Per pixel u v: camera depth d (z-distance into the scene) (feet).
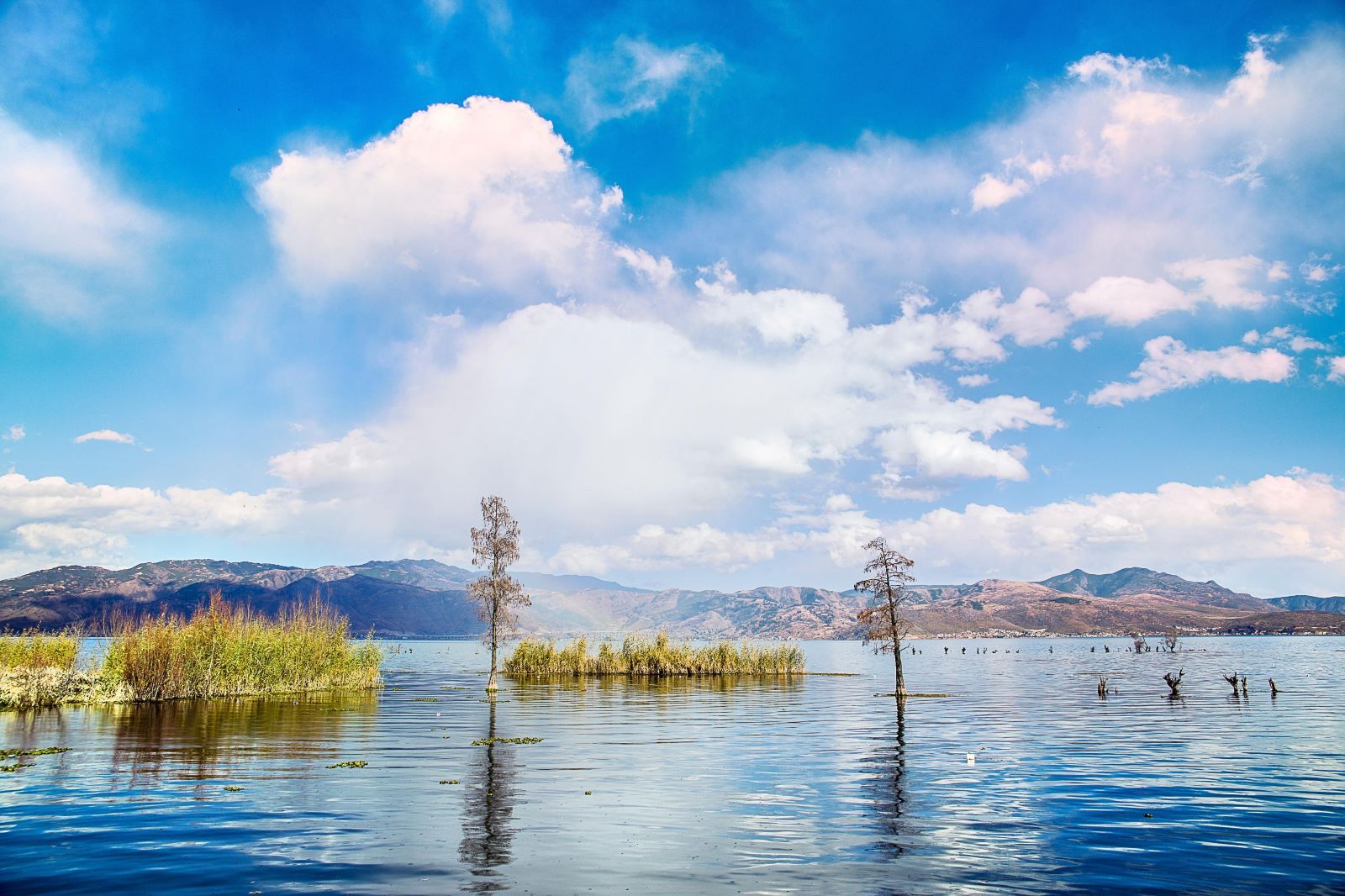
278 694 189.47
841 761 100.94
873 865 56.34
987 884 52.34
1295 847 61.36
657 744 114.83
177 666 167.73
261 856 56.39
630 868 54.90
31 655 160.25
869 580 205.98
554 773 90.38
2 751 99.35
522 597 215.31
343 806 72.18
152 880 51.19
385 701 180.34
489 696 200.34
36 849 57.82
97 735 113.19
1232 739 123.24
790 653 320.09
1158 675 318.24
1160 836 64.34
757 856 58.29
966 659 541.34
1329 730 134.82
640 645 321.93
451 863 55.47
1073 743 118.01
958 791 82.07
